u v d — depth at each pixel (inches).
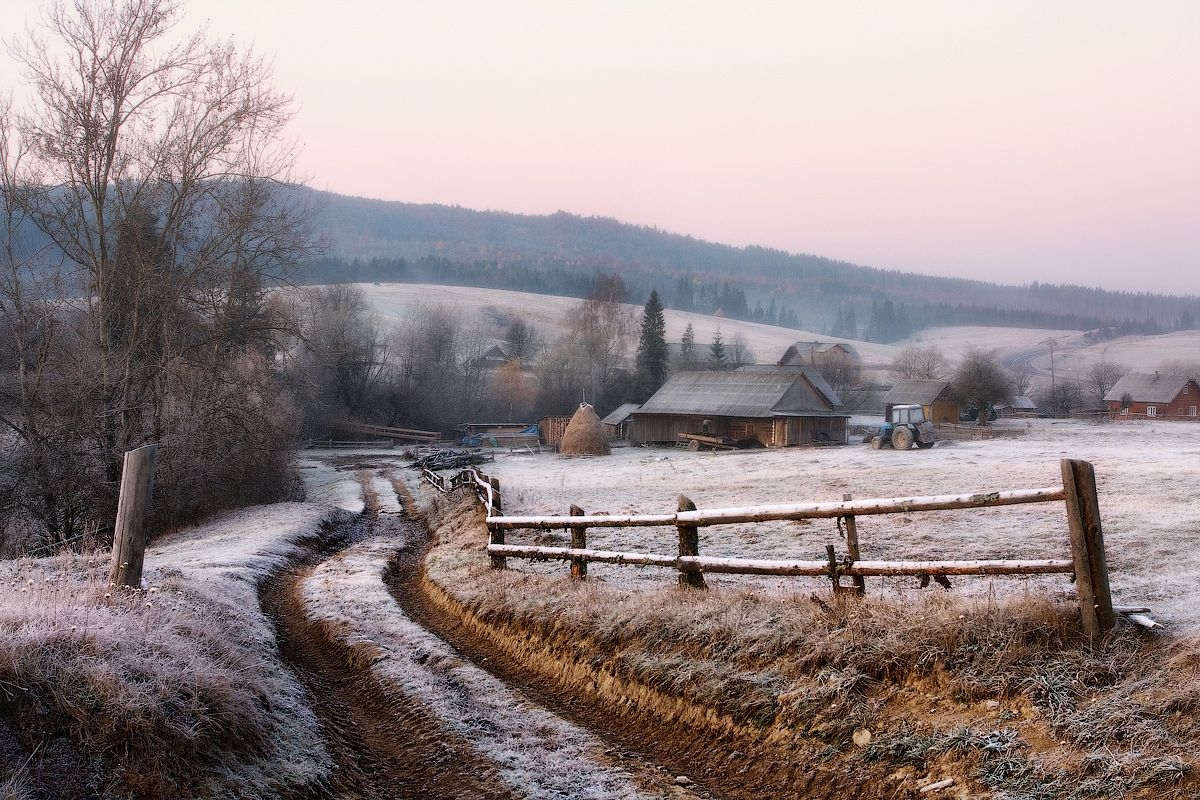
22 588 343.0
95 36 1008.9
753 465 1859.0
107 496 1043.9
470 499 998.4
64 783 215.2
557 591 472.7
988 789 224.7
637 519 457.7
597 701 366.6
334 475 2053.4
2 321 1026.1
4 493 999.6
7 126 993.5
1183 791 199.5
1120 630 273.7
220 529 1029.8
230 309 1168.2
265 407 1314.0
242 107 1084.5
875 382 5344.5
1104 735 226.4
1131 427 2856.8
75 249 1061.1
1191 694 226.8
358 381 3144.7
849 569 343.3
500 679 409.1
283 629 521.3
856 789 251.4
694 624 363.9
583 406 2507.4
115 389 1072.8
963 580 446.9
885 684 285.4
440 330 3740.2
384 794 293.1
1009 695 257.0
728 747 298.7
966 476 1286.9
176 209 1099.3
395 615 526.9
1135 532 565.9
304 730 315.6
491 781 293.3
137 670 264.1
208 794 237.9
